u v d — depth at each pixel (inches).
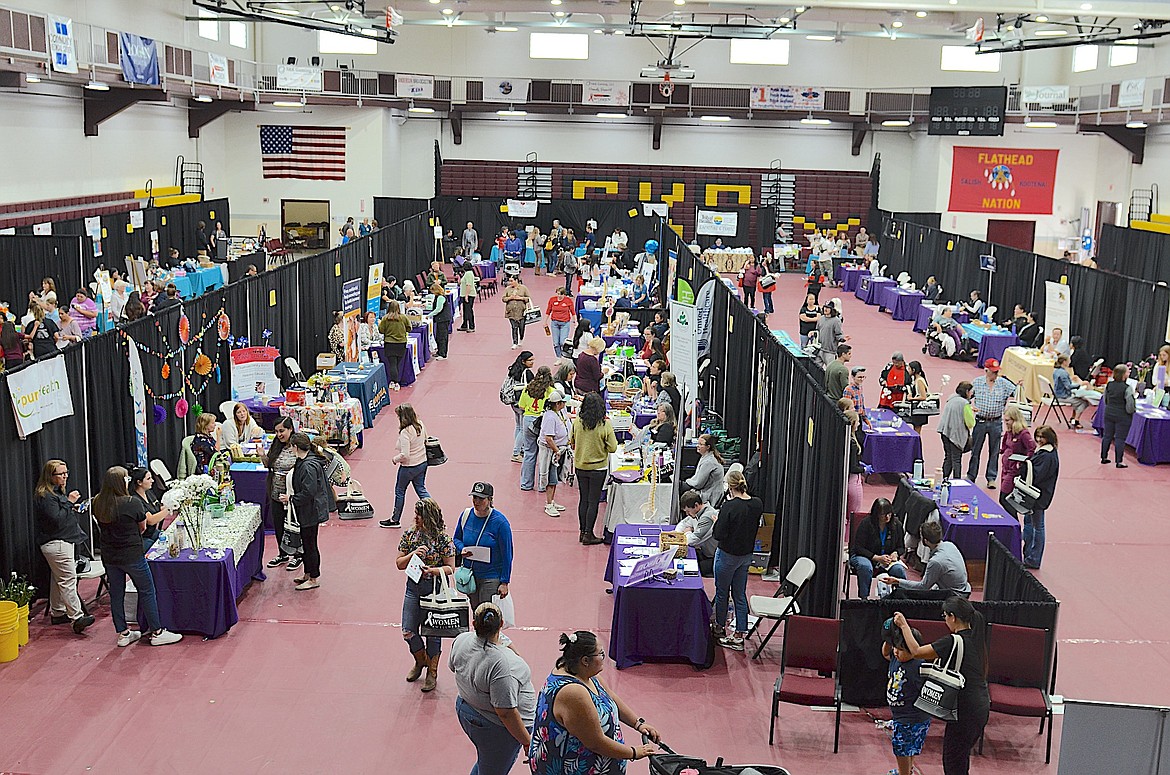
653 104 1304.1
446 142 1425.9
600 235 1408.7
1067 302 722.8
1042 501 406.3
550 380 485.1
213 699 302.2
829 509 329.1
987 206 1327.5
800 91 1300.4
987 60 1337.4
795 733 291.1
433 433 586.9
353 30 1008.9
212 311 522.3
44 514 337.1
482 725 229.5
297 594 375.9
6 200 796.0
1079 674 331.6
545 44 1358.3
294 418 527.8
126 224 933.8
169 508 344.8
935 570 322.7
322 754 275.7
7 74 743.1
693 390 473.7
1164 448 559.8
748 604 365.7
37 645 333.7
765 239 1402.6
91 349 394.9
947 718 245.9
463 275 913.5
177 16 1056.8
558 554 417.7
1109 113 1133.1
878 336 919.0
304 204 1321.4
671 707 304.0
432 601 295.4
